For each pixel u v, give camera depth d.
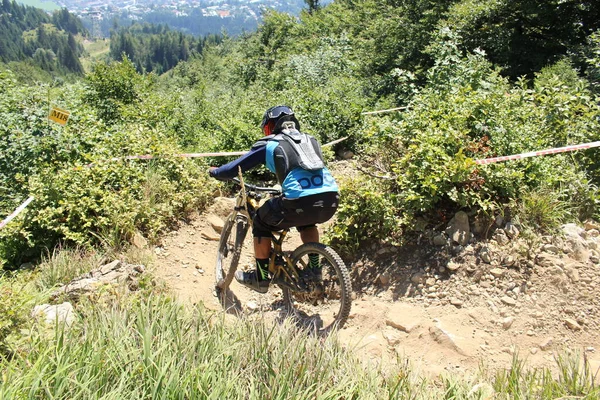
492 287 4.28
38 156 6.09
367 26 21.95
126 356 2.91
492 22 15.59
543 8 15.23
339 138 8.12
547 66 12.80
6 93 6.77
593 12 15.99
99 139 6.69
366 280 4.75
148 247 5.28
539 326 3.96
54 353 2.94
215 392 2.67
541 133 5.79
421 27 16.17
